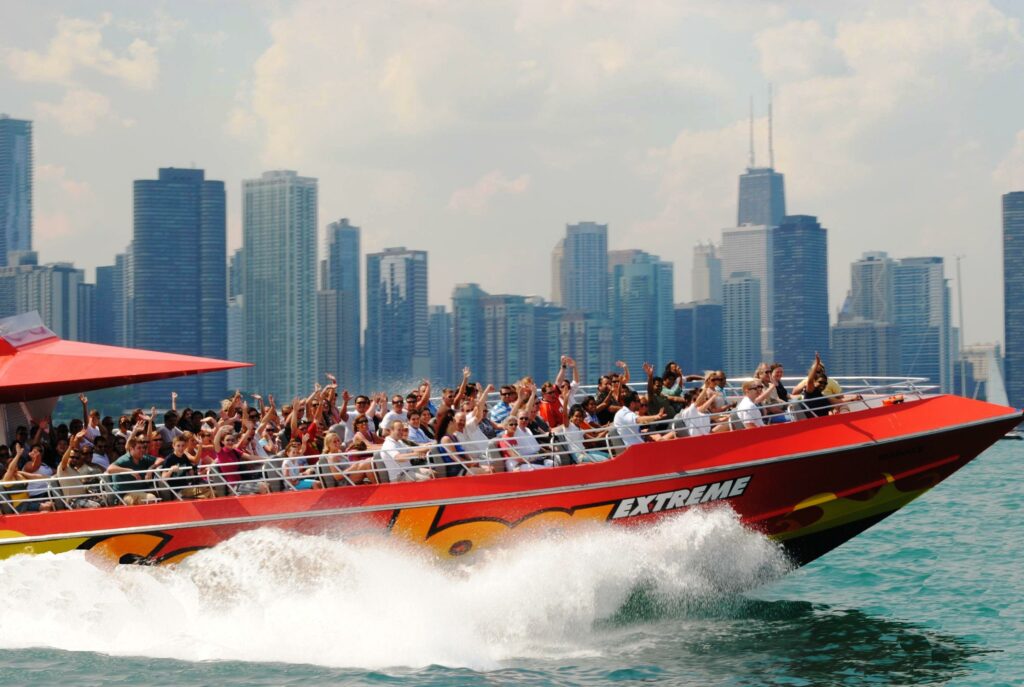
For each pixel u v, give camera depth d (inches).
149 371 1397.6
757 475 1337.4
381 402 1617.9
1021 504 2928.2
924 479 1396.4
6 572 1294.3
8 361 1423.5
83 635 1290.6
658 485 1316.4
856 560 1983.3
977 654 1310.3
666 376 1497.3
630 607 1355.8
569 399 1477.6
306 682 1143.6
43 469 1389.0
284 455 1378.0
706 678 1197.7
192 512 1290.6
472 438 1350.9
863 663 1267.2
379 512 1285.7
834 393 1438.2
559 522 1306.6
